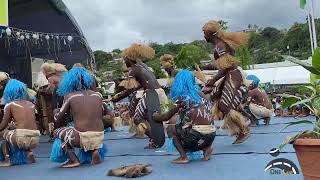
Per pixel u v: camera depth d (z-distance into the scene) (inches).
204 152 202.7
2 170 208.2
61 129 207.6
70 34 570.6
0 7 288.7
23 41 555.8
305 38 1667.1
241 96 248.1
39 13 527.5
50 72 319.6
